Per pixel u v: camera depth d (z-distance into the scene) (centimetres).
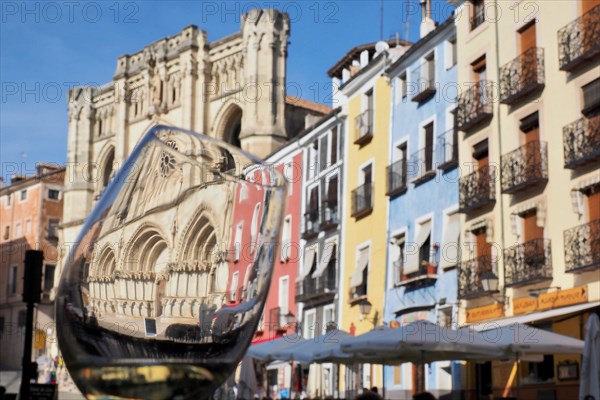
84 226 218
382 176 4162
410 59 3972
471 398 3172
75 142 8512
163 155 224
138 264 208
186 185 217
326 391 4366
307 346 2684
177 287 209
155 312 208
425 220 3697
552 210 2866
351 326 4303
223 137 7169
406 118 3994
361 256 4294
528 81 2986
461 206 3312
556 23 2922
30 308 962
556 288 2786
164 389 204
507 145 3147
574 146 2758
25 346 948
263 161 234
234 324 213
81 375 202
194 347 207
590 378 1513
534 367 2822
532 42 3081
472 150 3388
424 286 3619
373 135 4309
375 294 4075
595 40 2688
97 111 8512
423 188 3734
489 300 3152
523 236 3041
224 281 214
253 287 219
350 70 5225
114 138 8250
